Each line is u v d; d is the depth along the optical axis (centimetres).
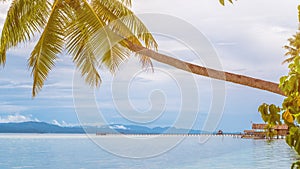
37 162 1808
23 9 863
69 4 812
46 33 817
